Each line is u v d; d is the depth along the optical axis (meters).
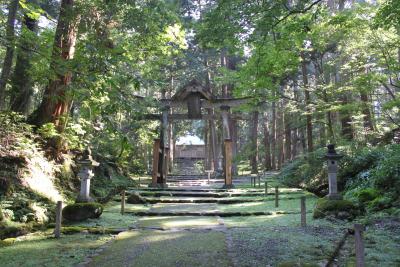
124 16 11.42
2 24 6.18
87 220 8.70
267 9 7.82
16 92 10.88
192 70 26.55
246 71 11.81
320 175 14.32
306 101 17.44
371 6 11.23
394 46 11.32
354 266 4.90
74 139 11.68
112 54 5.32
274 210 10.38
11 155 8.91
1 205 7.50
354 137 15.77
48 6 13.84
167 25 12.52
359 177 11.52
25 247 6.32
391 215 8.16
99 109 5.09
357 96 19.30
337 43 15.18
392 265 4.95
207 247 6.19
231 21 8.28
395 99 12.25
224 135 16.22
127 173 18.08
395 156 10.20
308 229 7.54
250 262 5.25
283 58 11.09
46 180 9.85
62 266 5.21
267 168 31.19
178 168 39.41
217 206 11.74
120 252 5.98
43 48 6.52
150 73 13.68
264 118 32.62
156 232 7.57
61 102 11.22
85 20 9.52
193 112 16.16
